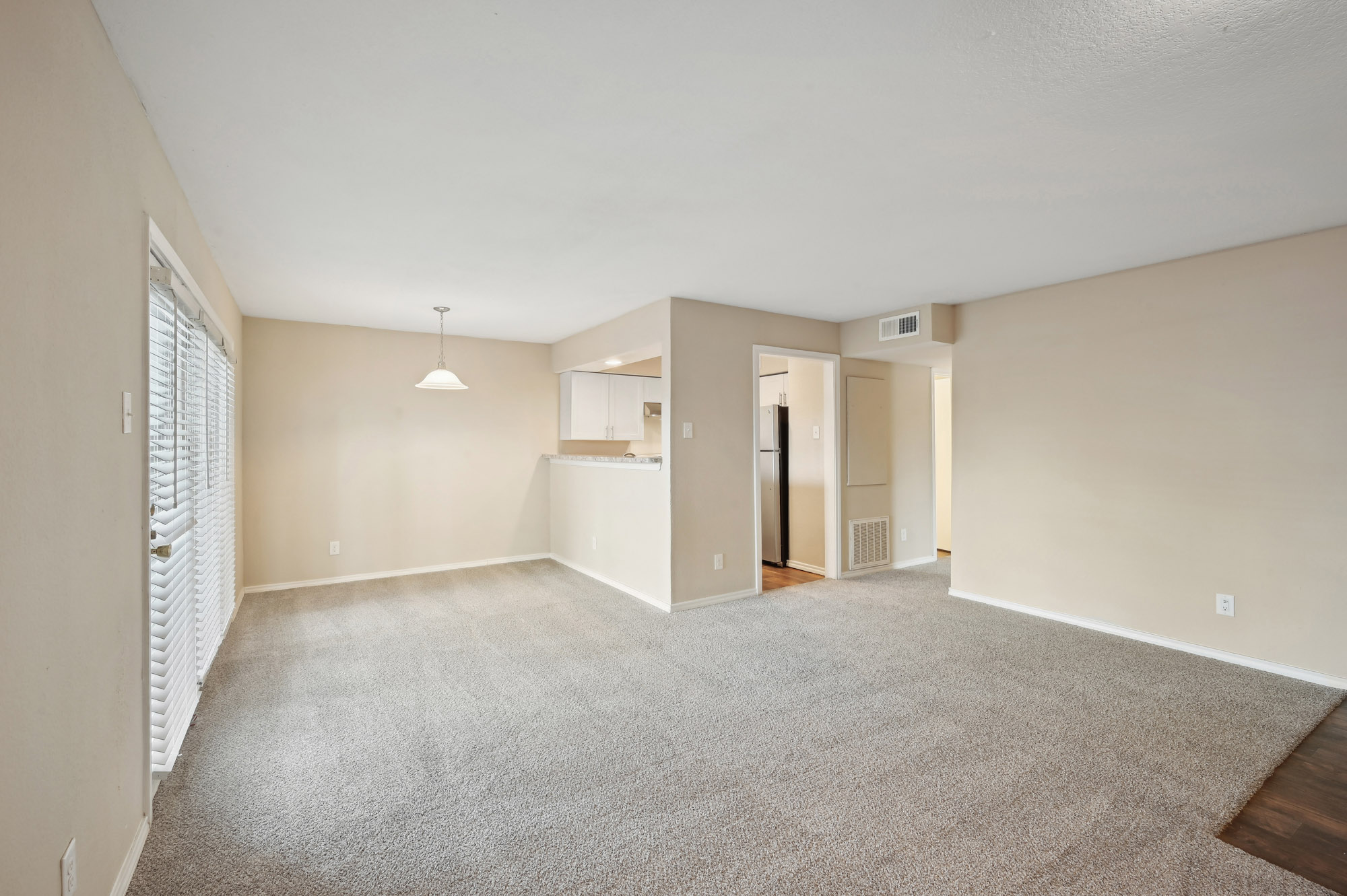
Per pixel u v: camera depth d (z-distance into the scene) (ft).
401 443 18.93
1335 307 10.21
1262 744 8.35
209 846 6.28
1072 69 5.91
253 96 6.25
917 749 8.29
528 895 5.63
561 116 6.75
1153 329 12.37
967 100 6.46
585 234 10.48
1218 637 11.56
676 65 5.83
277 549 17.15
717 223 10.07
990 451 15.33
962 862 6.05
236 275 12.73
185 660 8.53
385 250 11.25
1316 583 10.43
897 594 16.51
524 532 21.13
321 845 6.31
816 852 6.21
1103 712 9.34
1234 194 8.88
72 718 4.51
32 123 3.91
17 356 3.72
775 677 10.85
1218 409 11.52
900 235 10.62
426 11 5.01
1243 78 6.04
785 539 20.90
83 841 4.69
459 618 14.42
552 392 21.74
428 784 7.47
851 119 6.85
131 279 5.96
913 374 20.70
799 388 20.06
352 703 9.78
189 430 9.03
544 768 7.84
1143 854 6.16
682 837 6.46
